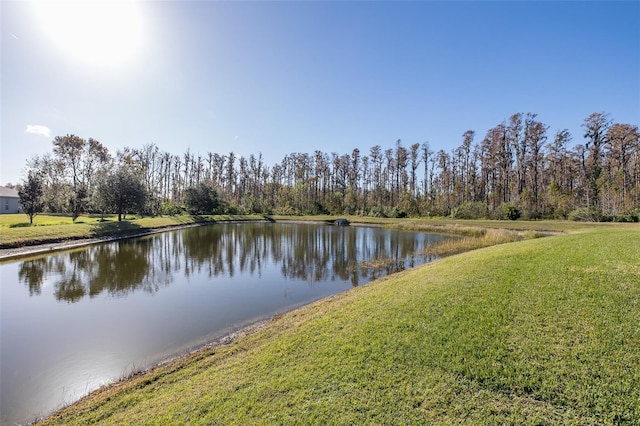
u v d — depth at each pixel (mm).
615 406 2936
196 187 46625
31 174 25266
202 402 3674
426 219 40375
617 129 33781
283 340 5355
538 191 41062
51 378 5434
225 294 10609
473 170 48500
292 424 3107
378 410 3188
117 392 4594
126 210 30094
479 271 7777
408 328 4898
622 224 24062
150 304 9508
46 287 11344
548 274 6738
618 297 5082
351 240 25219
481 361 3816
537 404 3092
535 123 39938
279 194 61625
